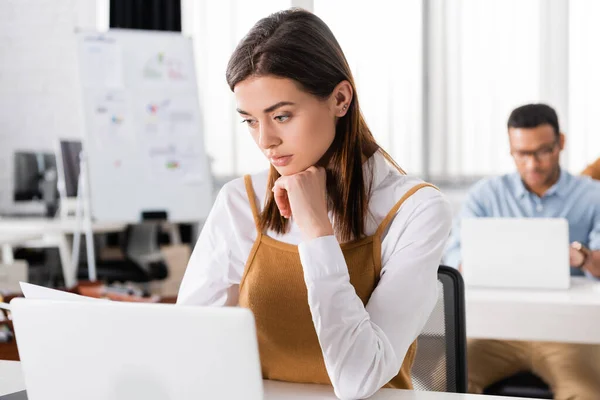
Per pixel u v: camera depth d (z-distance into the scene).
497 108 5.12
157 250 4.88
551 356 2.26
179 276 4.83
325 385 1.22
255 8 5.51
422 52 5.22
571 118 5.00
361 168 1.23
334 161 1.23
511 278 2.36
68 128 5.95
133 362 0.88
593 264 2.49
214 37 5.58
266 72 1.09
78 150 4.86
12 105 5.99
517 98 5.09
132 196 4.22
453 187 5.20
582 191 2.82
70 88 5.94
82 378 0.91
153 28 5.66
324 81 1.12
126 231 4.85
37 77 5.95
